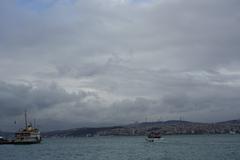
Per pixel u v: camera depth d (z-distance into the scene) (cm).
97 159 12544
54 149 19750
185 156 12925
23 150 18912
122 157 13188
